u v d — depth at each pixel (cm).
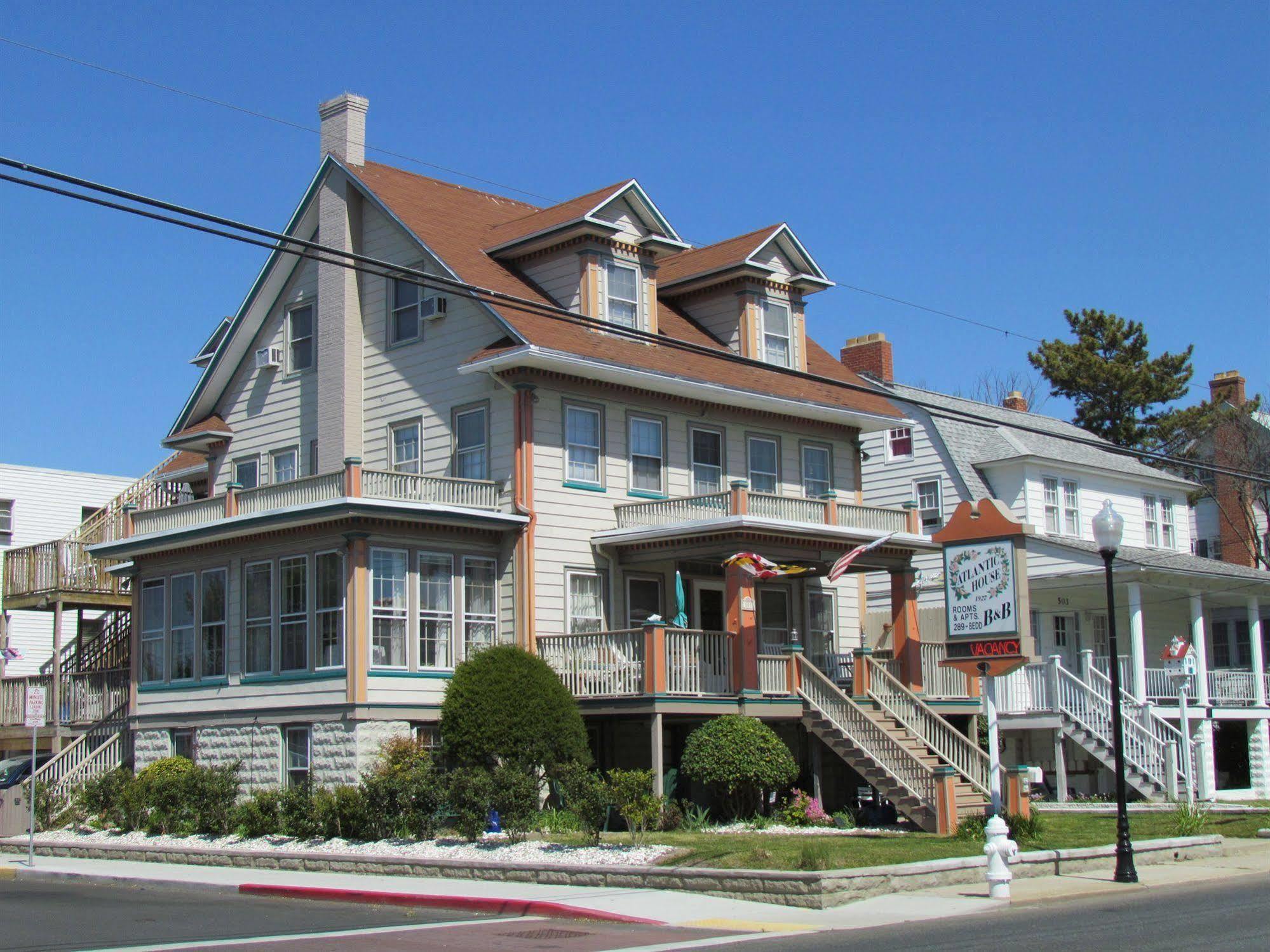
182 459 3919
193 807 2703
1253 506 5572
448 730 2558
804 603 3375
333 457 3177
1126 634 4316
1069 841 2284
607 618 2988
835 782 3177
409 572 2767
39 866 2464
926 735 2808
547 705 2588
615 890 1912
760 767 2630
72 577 3469
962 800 2567
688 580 3203
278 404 3422
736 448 3300
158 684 3112
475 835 2312
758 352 3369
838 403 3434
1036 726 3466
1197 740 3550
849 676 3138
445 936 1578
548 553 2891
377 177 3338
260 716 2852
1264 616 4719
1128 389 6197
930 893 1847
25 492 4803
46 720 3441
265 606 2891
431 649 2784
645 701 2662
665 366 3070
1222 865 2159
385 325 3192
